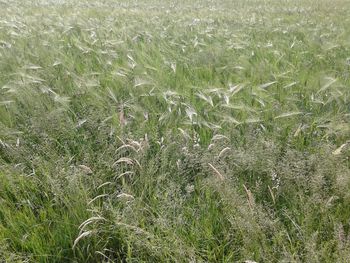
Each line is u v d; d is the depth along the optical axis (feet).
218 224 6.63
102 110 9.84
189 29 24.21
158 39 19.70
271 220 6.42
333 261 5.67
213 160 7.49
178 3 53.78
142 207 6.85
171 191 7.00
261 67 13.92
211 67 14.74
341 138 8.75
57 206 7.06
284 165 7.43
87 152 8.57
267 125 9.68
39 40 17.46
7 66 13.82
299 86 12.26
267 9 44.88
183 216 6.72
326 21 31.32
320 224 6.34
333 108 10.54
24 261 5.78
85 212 6.61
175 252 5.78
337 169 7.27
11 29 20.33
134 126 9.48
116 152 8.25
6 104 10.34
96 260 6.28
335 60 16.19
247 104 10.59
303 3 55.93
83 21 24.02
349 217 6.55
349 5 51.88
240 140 8.81
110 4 47.98
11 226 6.51
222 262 5.96
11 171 7.73
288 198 7.13
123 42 17.29
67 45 17.61
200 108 10.42
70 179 6.98
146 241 5.90
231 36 21.25
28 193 7.35
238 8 46.39
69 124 9.32
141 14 32.50
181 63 15.25
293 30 25.67
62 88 11.75
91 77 12.59
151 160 7.70
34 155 8.30
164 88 11.34
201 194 7.43
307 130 9.46
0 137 8.98
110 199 6.93
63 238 6.38
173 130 9.36
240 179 7.65
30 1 46.26
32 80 11.09
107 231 6.39
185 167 8.07
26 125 9.42
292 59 16.65
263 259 5.71
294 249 5.91
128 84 11.70
